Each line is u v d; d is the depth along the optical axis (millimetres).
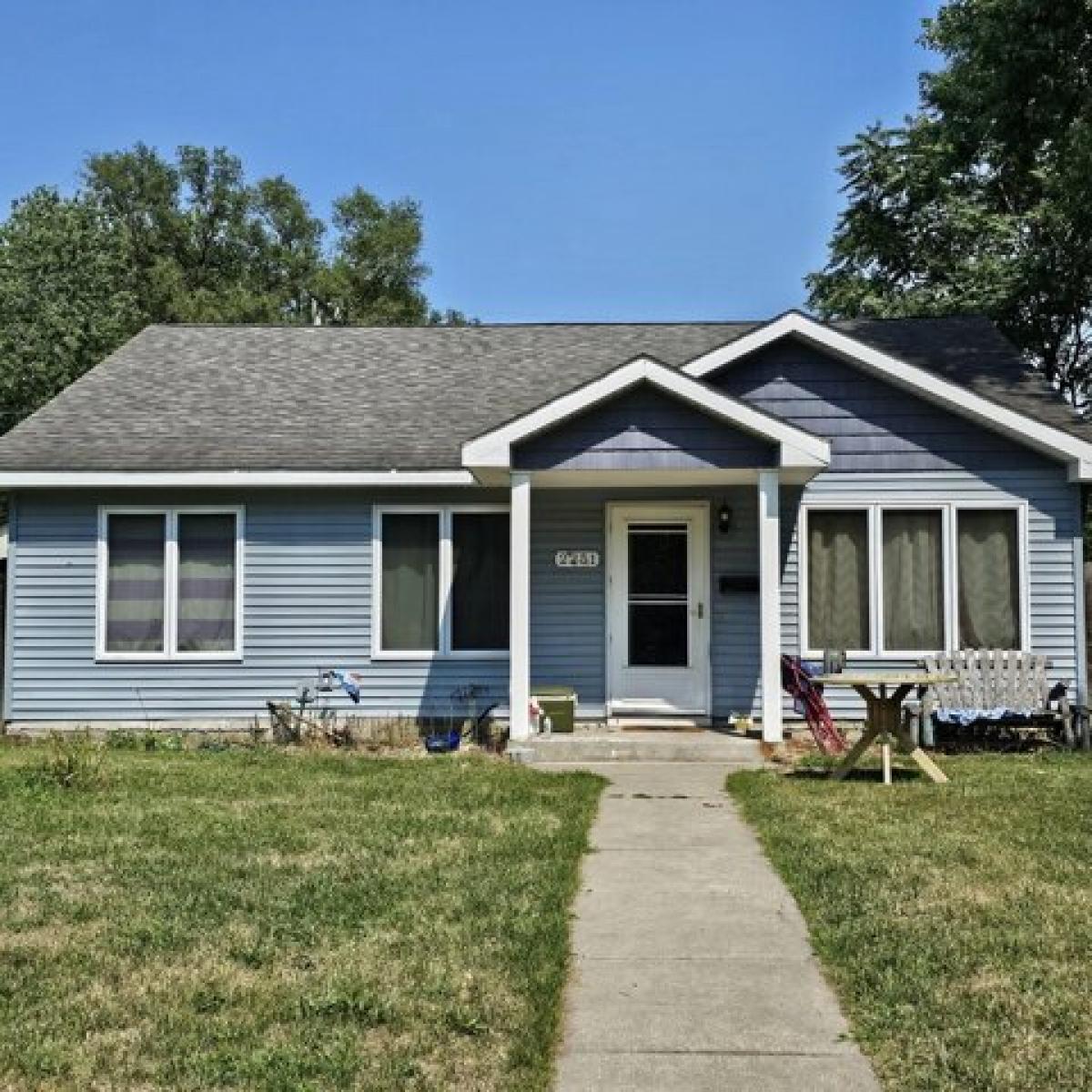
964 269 25859
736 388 13688
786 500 13617
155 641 13930
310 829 8234
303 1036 4625
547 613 13898
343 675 13734
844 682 9992
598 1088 4246
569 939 5918
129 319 35562
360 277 53344
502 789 9891
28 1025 4742
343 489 13938
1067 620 13242
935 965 5340
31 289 33156
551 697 13125
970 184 26641
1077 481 13164
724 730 13273
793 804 9109
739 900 6602
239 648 13867
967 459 13445
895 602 13484
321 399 15391
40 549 13914
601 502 13914
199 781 10422
